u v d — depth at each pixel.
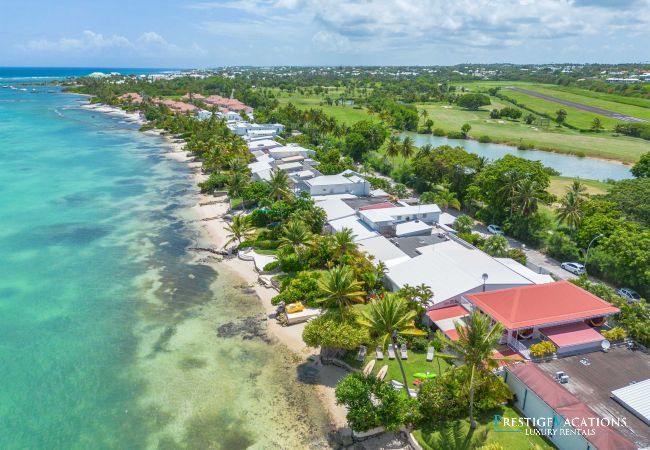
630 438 35.59
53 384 48.97
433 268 63.97
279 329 58.84
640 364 45.72
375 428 41.25
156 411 44.97
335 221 86.25
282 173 100.88
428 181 113.69
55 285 70.81
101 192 119.56
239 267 76.75
